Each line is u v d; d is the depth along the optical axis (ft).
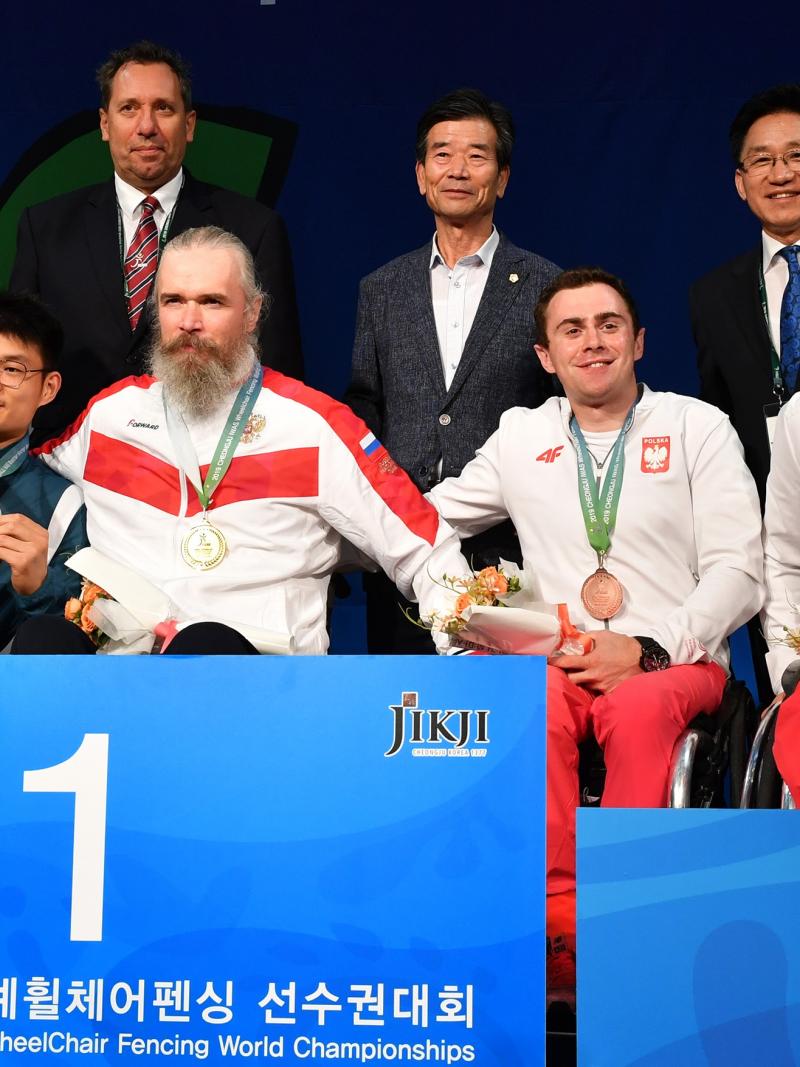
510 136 26.94
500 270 26.53
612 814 15.97
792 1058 15.65
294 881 16.37
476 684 16.43
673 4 32.55
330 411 23.12
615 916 15.89
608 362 22.99
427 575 22.54
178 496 22.91
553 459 23.52
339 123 33.32
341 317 33.45
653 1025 15.76
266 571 22.65
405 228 33.32
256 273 26.20
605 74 32.76
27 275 27.07
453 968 16.15
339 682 16.53
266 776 16.49
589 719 21.44
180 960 16.33
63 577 22.18
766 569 22.90
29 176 33.37
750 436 25.89
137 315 26.53
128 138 26.99
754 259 26.61
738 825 15.89
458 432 25.86
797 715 19.49
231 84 33.32
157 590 21.12
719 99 32.60
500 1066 15.96
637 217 32.81
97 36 33.30
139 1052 16.20
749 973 15.76
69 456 23.68
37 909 16.47
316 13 33.22
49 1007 16.30
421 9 33.01
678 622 21.85
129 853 16.49
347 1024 16.14
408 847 16.31
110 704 16.66
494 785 16.31
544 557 23.39
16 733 16.67
